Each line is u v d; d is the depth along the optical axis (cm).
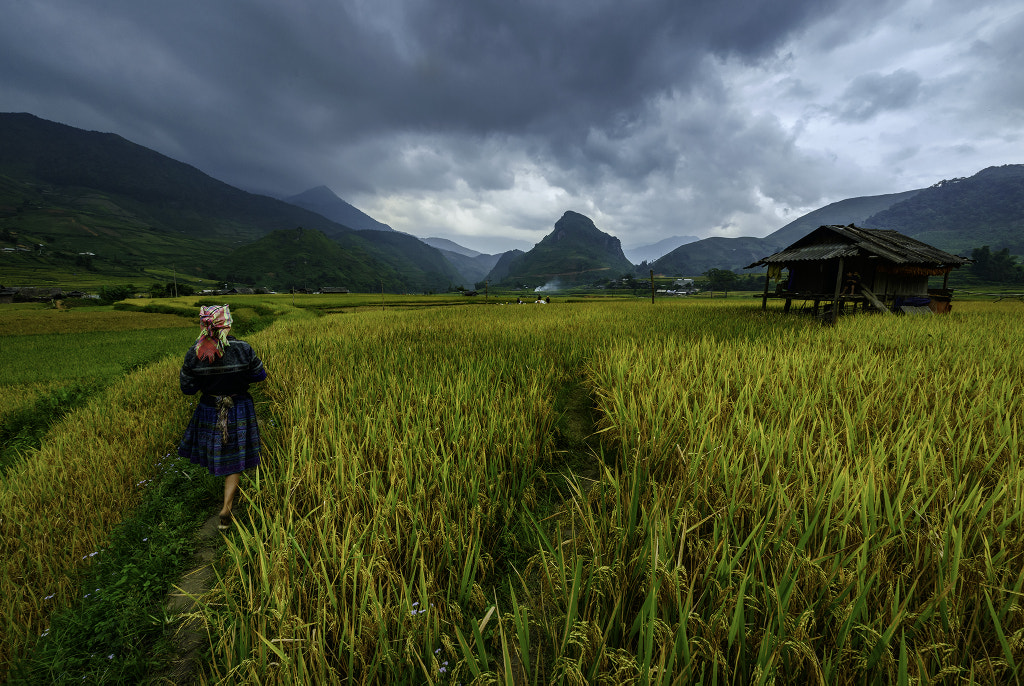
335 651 219
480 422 461
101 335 2802
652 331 1140
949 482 271
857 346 793
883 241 1964
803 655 179
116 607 265
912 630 188
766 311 2222
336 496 336
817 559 211
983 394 453
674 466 348
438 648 214
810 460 304
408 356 831
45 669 229
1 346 2161
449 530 289
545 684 199
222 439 357
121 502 397
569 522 328
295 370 754
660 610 213
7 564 307
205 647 242
